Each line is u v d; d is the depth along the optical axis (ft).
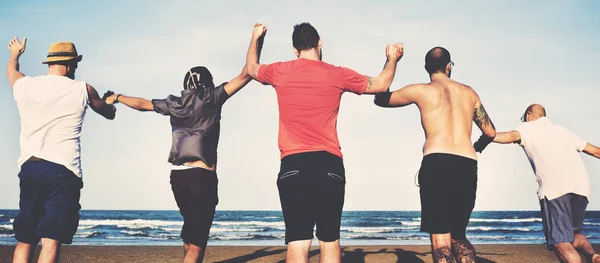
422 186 13.99
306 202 10.87
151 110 15.58
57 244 12.61
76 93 13.20
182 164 15.43
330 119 11.32
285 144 11.27
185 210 15.52
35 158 12.77
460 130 13.97
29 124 12.93
